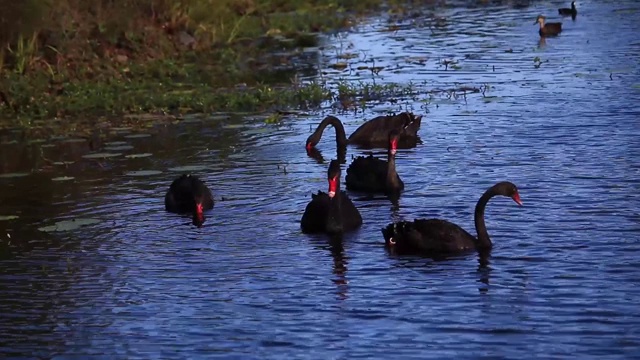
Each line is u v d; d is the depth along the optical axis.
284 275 14.01
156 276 14.16
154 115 23.98
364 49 31.55
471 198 16.92
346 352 11.62
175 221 16.53
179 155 20.53
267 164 19.84
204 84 26.88
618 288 13.02
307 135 21.97
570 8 38.03
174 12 31.70
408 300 12.98
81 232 16.11
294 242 15.33
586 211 15.88
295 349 11.77
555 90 24.47
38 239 15.88
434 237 14.66
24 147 21.59
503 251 14.48
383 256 14.60
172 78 27.94
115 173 19.41
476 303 12.80
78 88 25.89
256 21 35.47
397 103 24.19
